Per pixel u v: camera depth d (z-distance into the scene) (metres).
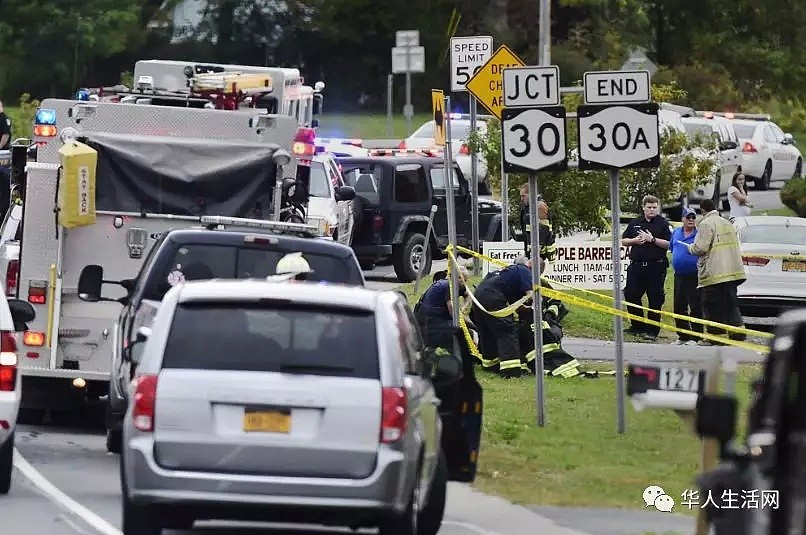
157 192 70.62
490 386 78.56
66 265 69.31
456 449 53.19
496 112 84.44
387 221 123.12
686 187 112.06
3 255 72.94
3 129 115.94
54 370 68.19
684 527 49.12
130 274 70.12
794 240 103.12
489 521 50.00
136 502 39.69
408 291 115.81
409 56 171.12
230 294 40.62
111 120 72.06
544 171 66.81
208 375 39.84
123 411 58.22
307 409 39.91
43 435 67.75
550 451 62.44
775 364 28.92
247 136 72.69
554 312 83.25
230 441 39.62
